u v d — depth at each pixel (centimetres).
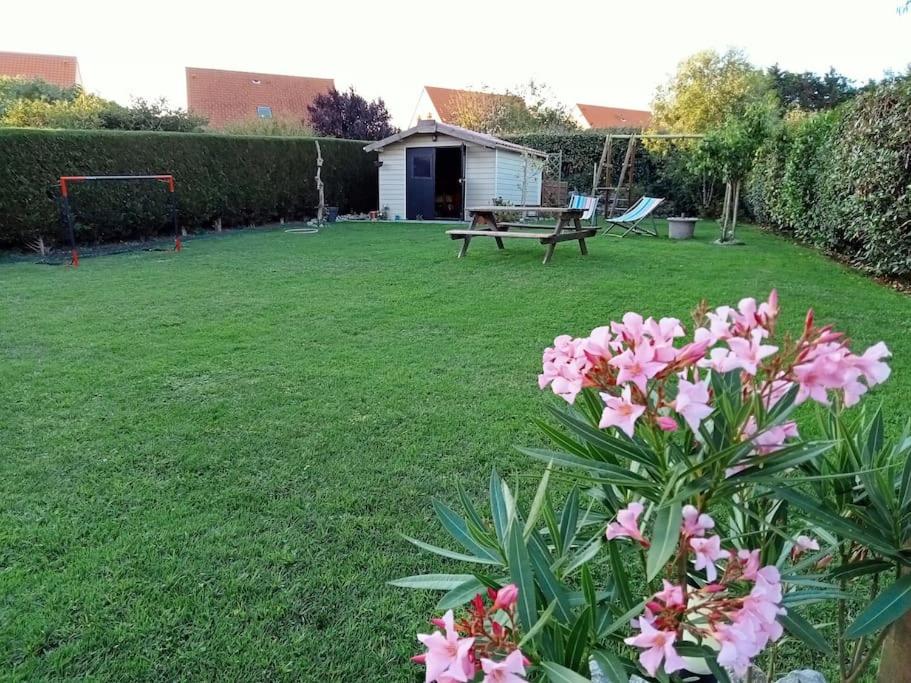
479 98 2789
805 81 3372
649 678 104
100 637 170
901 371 359
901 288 616
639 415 89
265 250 930
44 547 208
